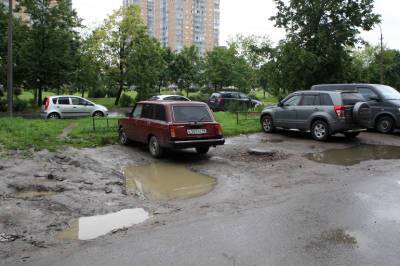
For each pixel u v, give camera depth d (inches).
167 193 303.1
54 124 700.0
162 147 426.0
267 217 238.5
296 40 802.8
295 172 359.6
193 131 416.5
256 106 1066.1
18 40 1214.3
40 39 1235.2
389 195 282.0
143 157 438.6
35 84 1255.5
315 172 358.3
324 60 768.9
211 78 1843.0
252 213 247.1
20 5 1234.0
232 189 308.5
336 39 772.0
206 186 321.1
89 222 238.5
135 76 1481.3
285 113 585.3
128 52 1478.8
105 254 188.5
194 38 4589.1
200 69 1996.8
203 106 434.6
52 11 1243.8
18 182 320.8
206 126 423.8
